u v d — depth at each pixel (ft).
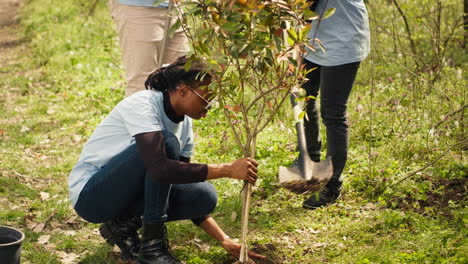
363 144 15.88
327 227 11.72
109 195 9.68
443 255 10.16
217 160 15.60
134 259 10.34
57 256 10.96
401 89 19.76
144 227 9.76
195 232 11.68
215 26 8.29
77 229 12.25
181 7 9.04
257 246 10.94
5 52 35.01
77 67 27.61
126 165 9.46
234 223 12.14
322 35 12.01
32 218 12.65
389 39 23.62
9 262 9.21
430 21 22.75
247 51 8.36
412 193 12.67
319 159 13.51
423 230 11.15
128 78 14.65
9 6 51.42
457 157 14.52
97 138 9.85
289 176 9.48
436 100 18.08
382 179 13.14
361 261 10.07
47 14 42.63
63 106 22.38
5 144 18.04
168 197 9.74
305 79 9.09
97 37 34.58
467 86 18.17
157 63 14.56
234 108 8.96
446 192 12.83
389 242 10.76
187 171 9.04
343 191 13.26
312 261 10.46
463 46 23.29
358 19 11.98
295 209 12.64
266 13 8.22
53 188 14.47
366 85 20.79
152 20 14.10
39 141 18.48
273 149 15.72
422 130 15.92
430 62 21.16
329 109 12.32
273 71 8.99
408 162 14.34
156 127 9.18
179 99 9.34
